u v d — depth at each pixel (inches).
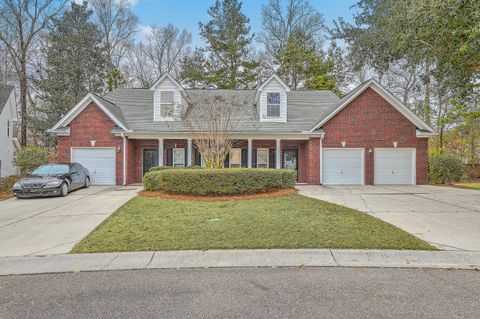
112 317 123.2
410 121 632.4
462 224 273.3
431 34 375.9
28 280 163.9
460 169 648.4
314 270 174.9
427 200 406.3
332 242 215.8
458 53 363.9
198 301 136.9
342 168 634.2
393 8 428.5
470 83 441.1
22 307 132.7
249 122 656.4
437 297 139.6
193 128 604.7
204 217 294.4
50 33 1012.5
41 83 991.6
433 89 780.0
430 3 339.0
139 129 629.3
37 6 989.2
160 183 446.0
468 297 139.6
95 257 195.2
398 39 436.5
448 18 341.4
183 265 183.3
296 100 755.4
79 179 527.8
